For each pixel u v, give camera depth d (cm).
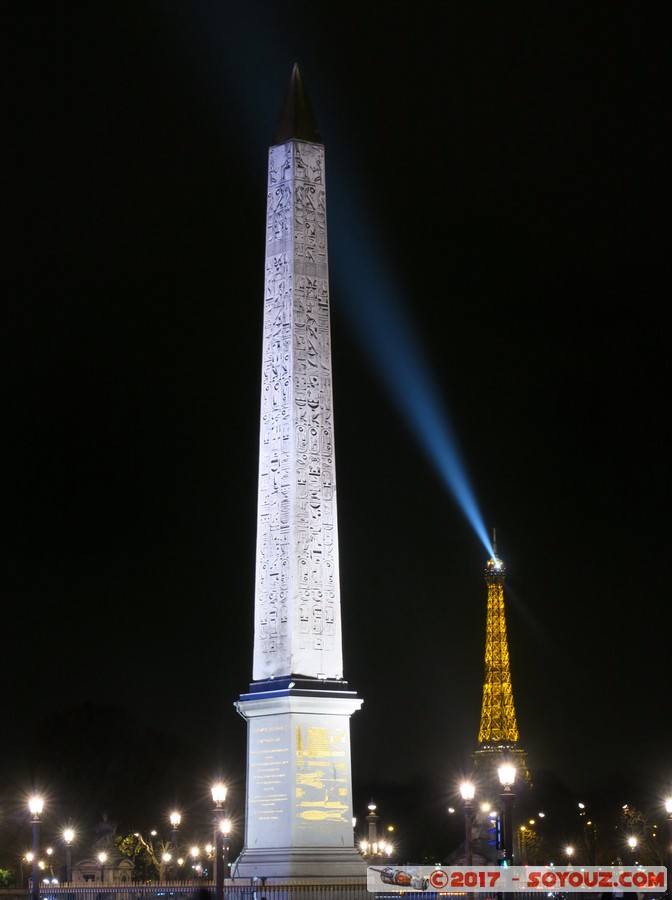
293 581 7956
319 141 8438
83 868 16462
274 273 8244
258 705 7969
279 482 8088
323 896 7619
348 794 7962
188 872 17188
